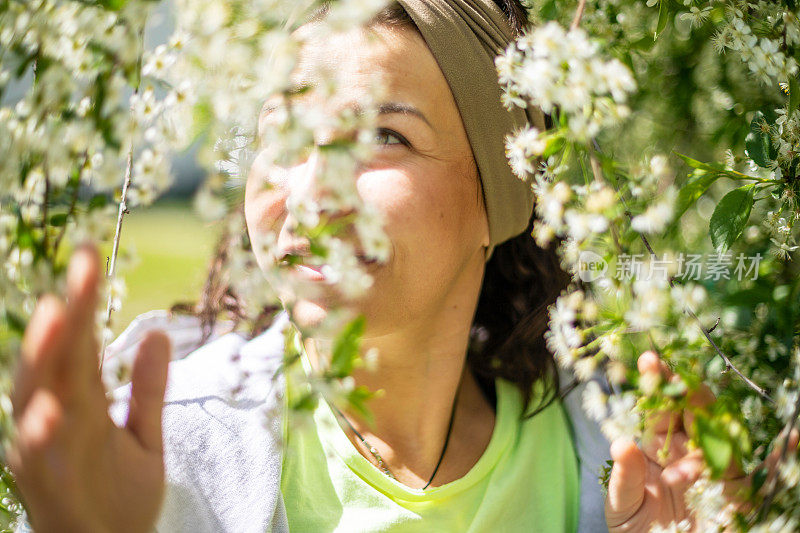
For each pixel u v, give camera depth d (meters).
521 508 1.11
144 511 0.60
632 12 1.33
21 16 0.66
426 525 1.02
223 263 1.19
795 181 1.03
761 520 0.76
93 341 0.54
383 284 0.88
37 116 0.65
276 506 0.98
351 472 1.02
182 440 0.98
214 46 0.65
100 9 0.64
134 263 0.72
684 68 1.50
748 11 1.13
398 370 1.02
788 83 1.00
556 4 1.33
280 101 0.74
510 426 1.15
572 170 0.99
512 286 1.26
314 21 0.85
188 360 1.09
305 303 0.83
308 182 0.77
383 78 0.86
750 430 1.02
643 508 0.95
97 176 0.66
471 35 0.94
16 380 0.52
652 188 0.79
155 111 0.68
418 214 0.89
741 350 1.12
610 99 0.76
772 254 1.13
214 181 0.68
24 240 0.65
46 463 0.52
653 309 0.75
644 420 0.82
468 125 0.95
